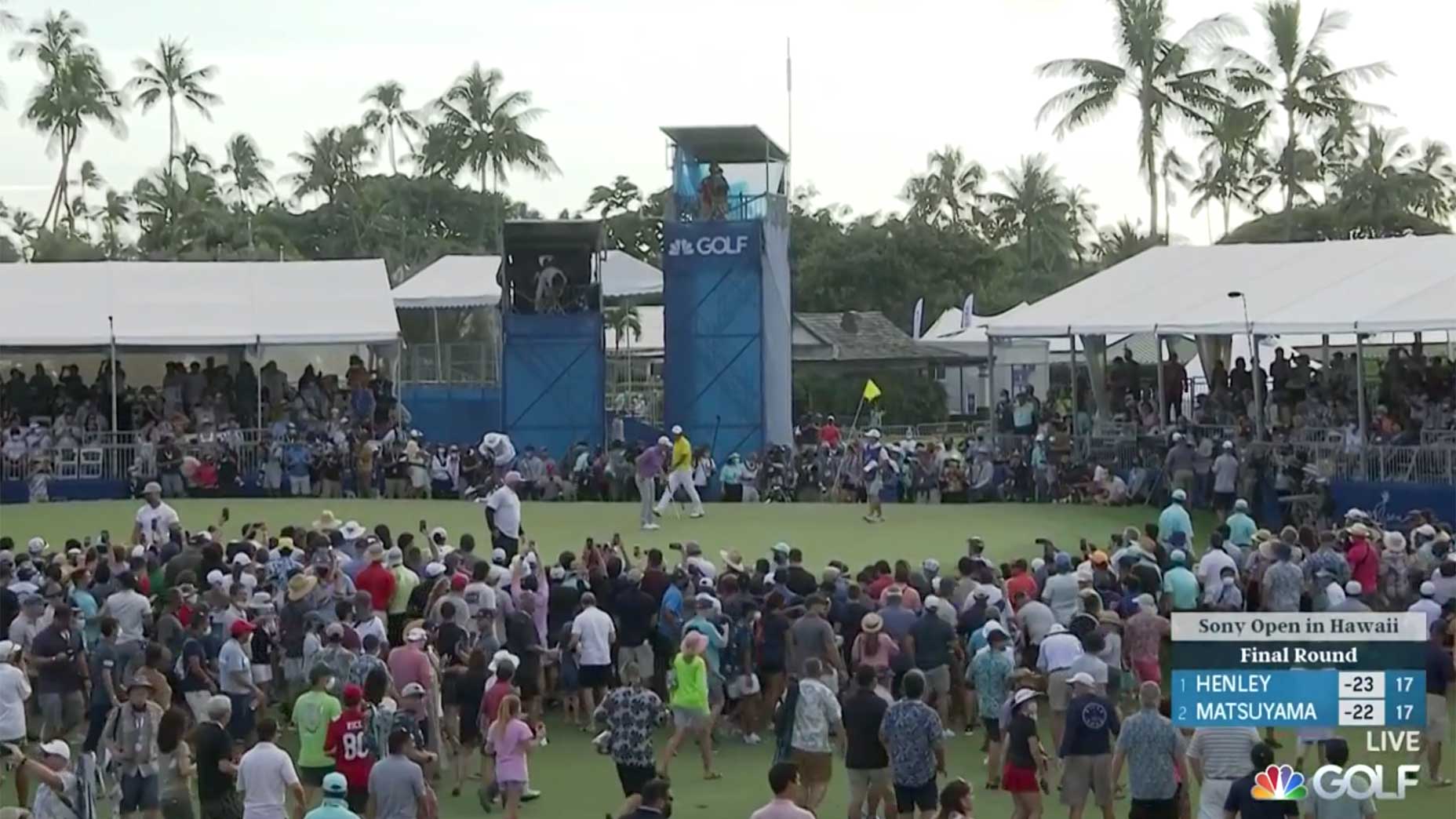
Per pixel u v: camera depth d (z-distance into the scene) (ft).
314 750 54.60
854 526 109.19
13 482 125.90
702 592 71.77
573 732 72.49
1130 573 73.20
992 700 61.36
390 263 289.33
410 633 61.11
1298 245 140.15
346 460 130.21
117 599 66.18
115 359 131.54
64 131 284.20
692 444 134.72
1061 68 220.64
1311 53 217.97
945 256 267.80
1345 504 109.91
